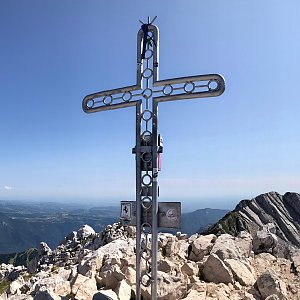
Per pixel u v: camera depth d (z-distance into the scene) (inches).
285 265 484.7
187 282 396.2
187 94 291.0
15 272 1438.2
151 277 294.8
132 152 306.7
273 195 2694.4
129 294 356.2
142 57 314.3
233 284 398.0
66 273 458.0
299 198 2583.7
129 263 426.0
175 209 290.5
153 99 304.2
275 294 359.3
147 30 312.8
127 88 316.2
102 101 335.6
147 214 301.4
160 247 513.0
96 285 388.8
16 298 394.3
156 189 294.4
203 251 507.2
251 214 2484.0
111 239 990.4
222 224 2362.2
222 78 279.7
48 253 1470.2
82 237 1529.3
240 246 515.8
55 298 320.2
